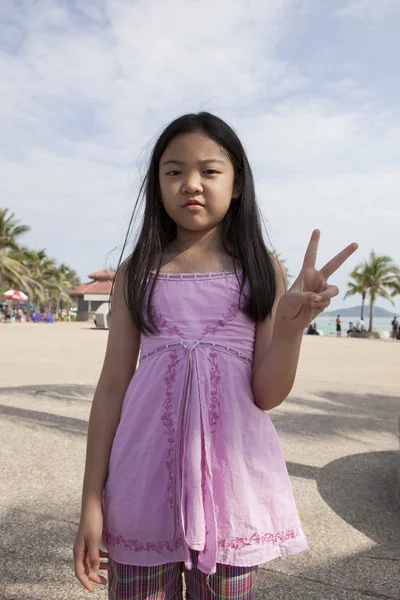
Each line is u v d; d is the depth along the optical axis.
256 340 1.39
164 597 1.27
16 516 3.08
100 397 1.38
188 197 1.36
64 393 7.12
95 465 1.31
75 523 3.00
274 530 1.24
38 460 4.18
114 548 1.24
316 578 2.47
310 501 3.46
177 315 1.33
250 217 1.45
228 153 1.41
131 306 1.37
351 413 6.34
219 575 1.22
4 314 47.78
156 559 1.21
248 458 1.25
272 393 1.28
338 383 8.91
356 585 2.41
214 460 1.23
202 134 1.37
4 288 47.53
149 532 1.21
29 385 7.78
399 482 3.68
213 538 1.18
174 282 1.37
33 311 62.62
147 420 1.27
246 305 1.35
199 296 1.34
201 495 1.19
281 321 1.23
